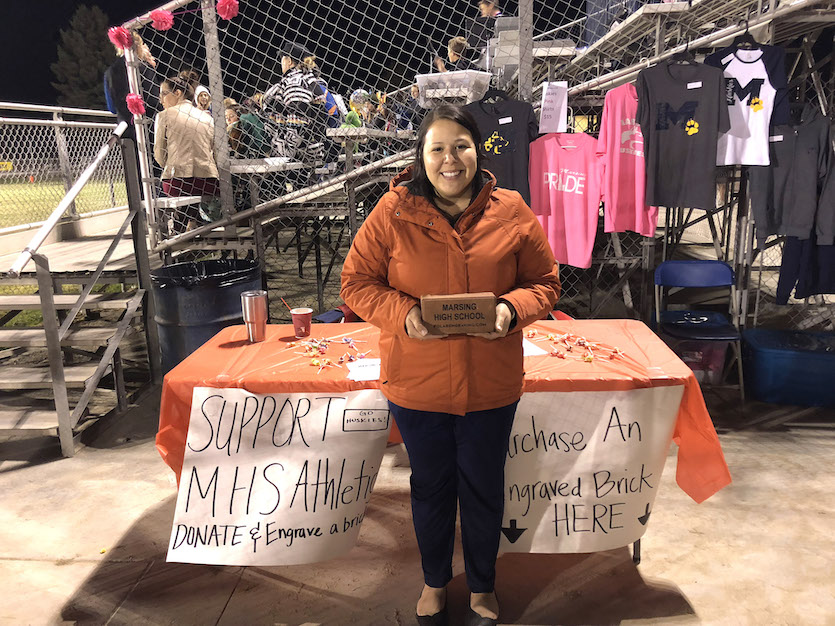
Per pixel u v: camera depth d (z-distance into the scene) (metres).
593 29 6.53
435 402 1.92
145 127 5.28
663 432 2.37
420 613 2.23
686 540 2.71
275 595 2.44
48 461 3.59
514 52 5.45
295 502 2.40
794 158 4.07
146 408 4.33
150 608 2.38
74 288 6.43
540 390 2.33
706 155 4.03
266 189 5.67
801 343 4.23
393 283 1.95
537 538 2.44
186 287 4.23
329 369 2.47
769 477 3.21
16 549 2.76
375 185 6.35
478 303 1.72
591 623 2.25
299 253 8.04
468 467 2.03
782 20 4.15
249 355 2.65
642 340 2.76
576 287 6.88
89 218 6.94
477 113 4.25
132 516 3.01
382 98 6.50
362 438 2.40
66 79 36.62
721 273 4.34
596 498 2.41
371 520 2.94
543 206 4.41
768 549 2.64
